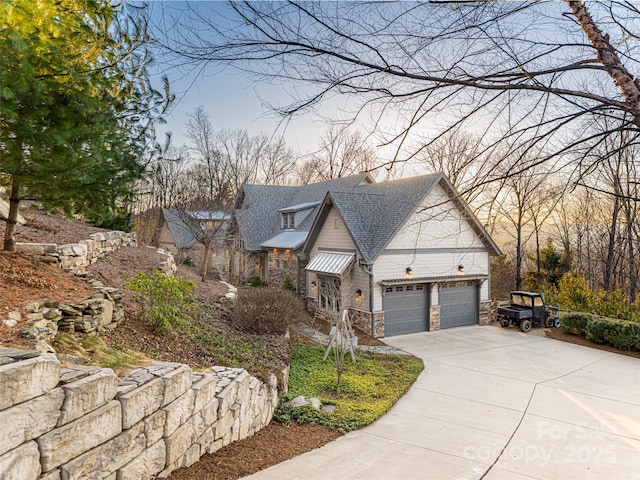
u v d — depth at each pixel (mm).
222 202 23578
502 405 9633
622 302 18531
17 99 5008
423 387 10938
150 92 5926
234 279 26297
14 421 2885
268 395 7695
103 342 5914
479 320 20391
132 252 14984
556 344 16641
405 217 17266
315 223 21250
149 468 4285
